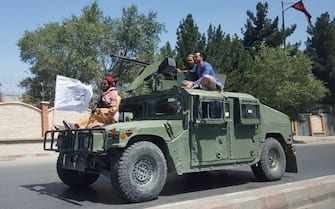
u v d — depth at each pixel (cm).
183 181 1006
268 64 3212
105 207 711
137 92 966
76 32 4009
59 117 2906
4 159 2008
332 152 2048
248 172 1165
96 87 4019
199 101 819
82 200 780
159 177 753
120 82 4128
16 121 2739
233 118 891
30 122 2795
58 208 714
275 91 3203
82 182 910
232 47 3234
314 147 2541
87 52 4003
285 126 1034
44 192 877
